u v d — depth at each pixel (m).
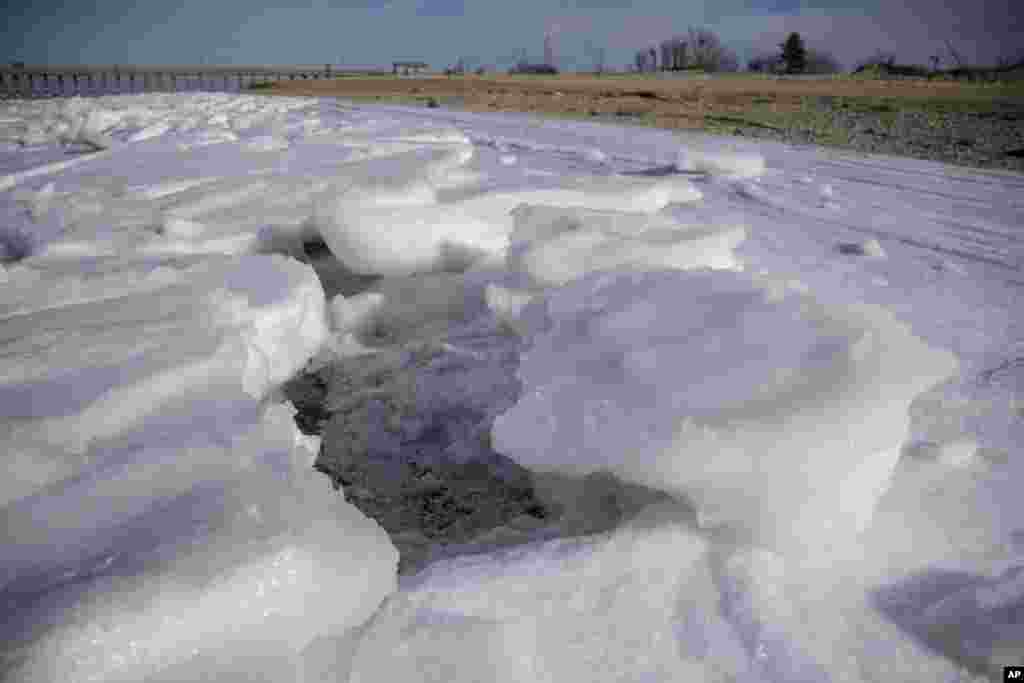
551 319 2.74
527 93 23.48
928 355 2.03
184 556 1.54
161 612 1.40
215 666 1.41
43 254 4.42
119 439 2.07
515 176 7.80
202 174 7.67
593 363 2.29
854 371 1.95
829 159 10.27
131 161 8.78
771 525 1.87
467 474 2.93
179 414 2.23
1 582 1.50
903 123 13.54
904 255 5.42
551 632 1.70
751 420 1.85
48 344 2.69
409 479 2.93
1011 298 4.47
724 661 1.60
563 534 2.27
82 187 7.15
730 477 1.85
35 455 1.94
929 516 2.12
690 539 1.96
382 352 4.05
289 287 3.82
